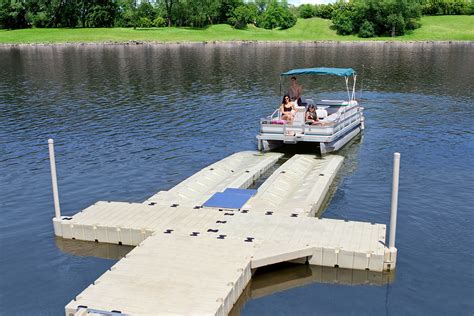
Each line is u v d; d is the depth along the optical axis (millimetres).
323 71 23406
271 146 21094
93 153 20781
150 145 22125
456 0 124000
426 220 13664
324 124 20391
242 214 12945
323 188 15289
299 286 10406
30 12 111500
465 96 35062
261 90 38531
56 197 12773
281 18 122500
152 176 17781
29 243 12508
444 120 27047
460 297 10039
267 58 66938
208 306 8734
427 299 9977
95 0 115125
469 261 11430
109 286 9406
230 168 18031
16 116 28922
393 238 10844
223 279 9617
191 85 41500
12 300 10094
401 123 26547
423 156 20031
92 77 47250
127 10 117938
